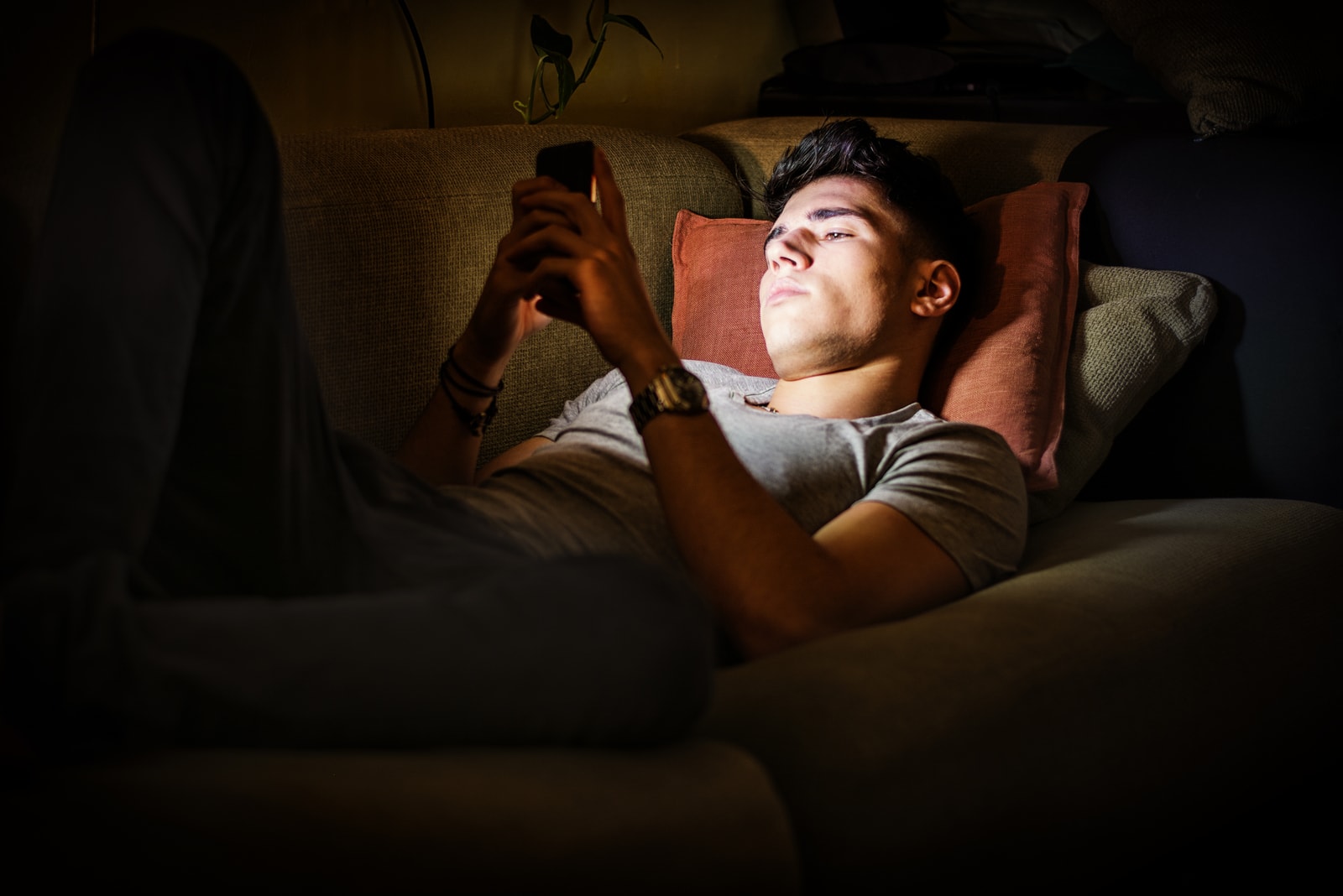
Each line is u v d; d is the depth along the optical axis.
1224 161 1.55
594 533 1.10
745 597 0.96
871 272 1.34
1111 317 1.46
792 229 1.38
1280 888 1.22
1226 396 1.50
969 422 1.35
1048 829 0.90
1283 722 1.09
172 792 0.64
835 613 0.97
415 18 1.95
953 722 0.85
